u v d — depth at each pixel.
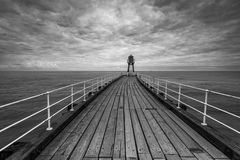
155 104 5.34
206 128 2.75
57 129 2.80
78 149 2.33
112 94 7.39
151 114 4.17
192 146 2.44
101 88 8.26
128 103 5.48
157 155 2.19
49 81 48.22
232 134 7.37
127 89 9.16
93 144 2.49
